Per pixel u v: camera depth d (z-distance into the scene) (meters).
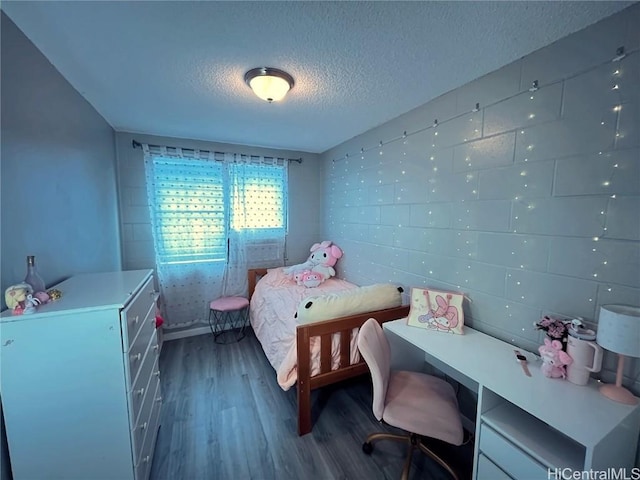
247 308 3.40
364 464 1.56
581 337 1.14
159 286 2.98
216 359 2.71
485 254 1.65
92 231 2.02
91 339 1.11
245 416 1.93
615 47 1.11
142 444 1.33
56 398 1.09
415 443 1.54
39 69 1.37
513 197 1.49
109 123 2.47
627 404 1.00
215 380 2.36
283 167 3.47
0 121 1.10
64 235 1.60
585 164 1.21
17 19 1.15
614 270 1.14
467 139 1.73
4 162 1.12
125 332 1.15
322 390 2.21
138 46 1.36
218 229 3.20
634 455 1.03
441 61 1.49
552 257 1.34
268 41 1.33
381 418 1.37
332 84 1.75
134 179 2.82
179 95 1.91
